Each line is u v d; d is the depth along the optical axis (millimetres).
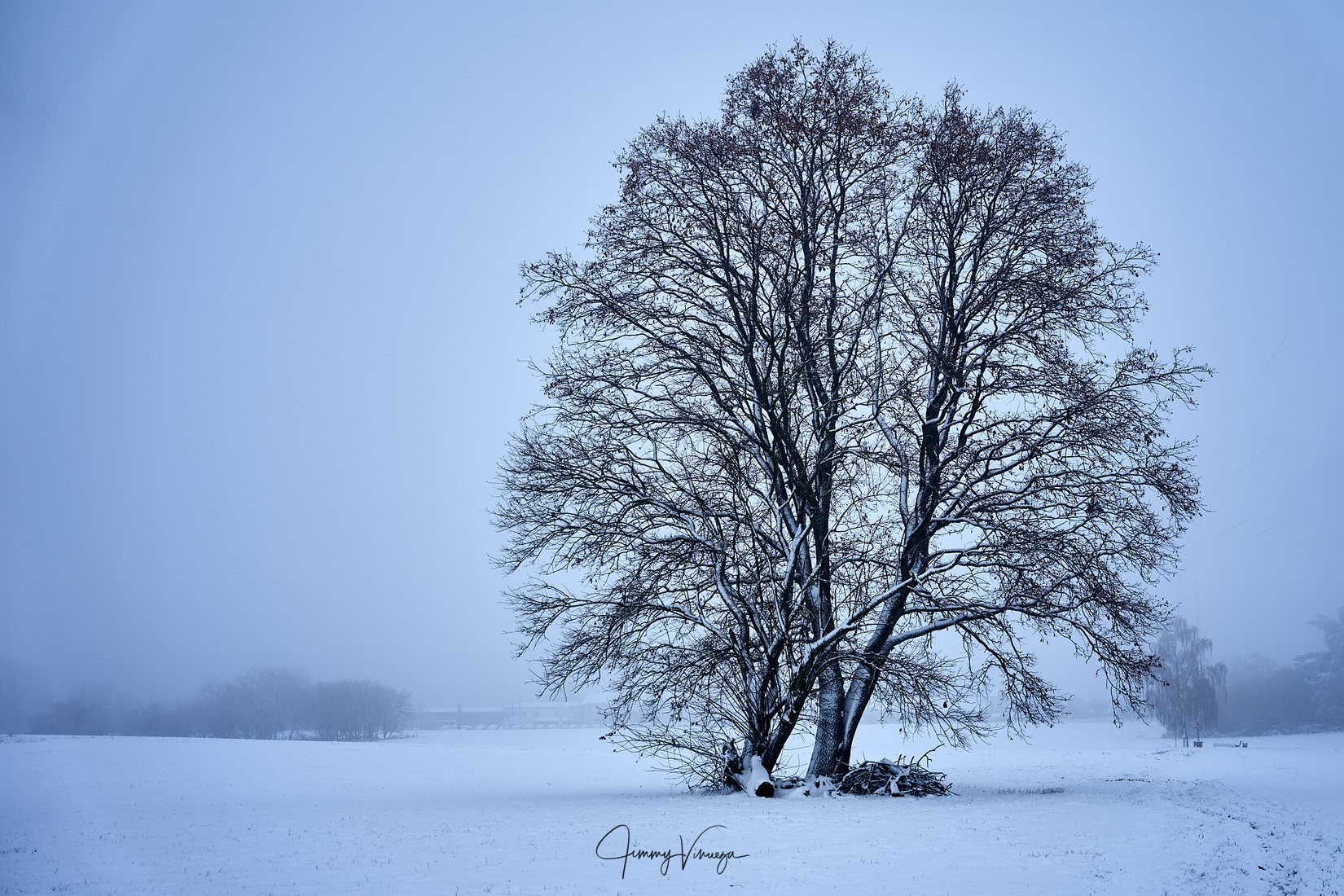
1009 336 25766
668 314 27438
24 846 19438
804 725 27203
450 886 13445
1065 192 26188
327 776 46688
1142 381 24594
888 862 14938
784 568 26734
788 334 26734
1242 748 82188
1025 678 24516
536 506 26297
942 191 26984
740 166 27375
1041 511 24297
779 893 12586
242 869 15602
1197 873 13766
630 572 25812
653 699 25719
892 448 27000
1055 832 18312
